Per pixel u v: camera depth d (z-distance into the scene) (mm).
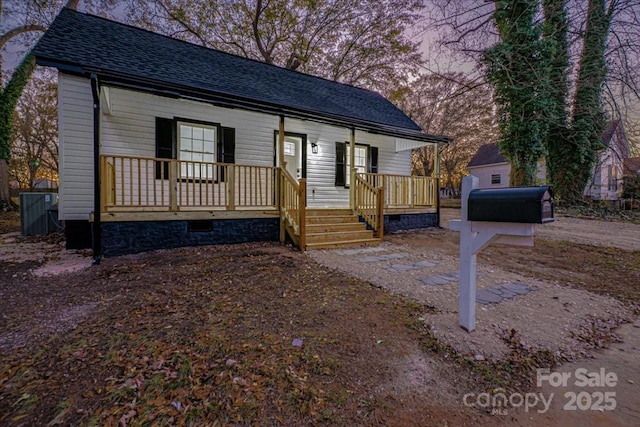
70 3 12477
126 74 5113
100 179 5309
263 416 1868
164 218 5996
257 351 2508
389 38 16344
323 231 7246
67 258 5586
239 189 6824
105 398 1965
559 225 10398
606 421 1965
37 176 25625
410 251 6555
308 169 9414
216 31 16156
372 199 8156
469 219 2848
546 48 7188
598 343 2973
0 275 4551
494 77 7750
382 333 2906
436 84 11445
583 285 4633
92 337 2697
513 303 3742
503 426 1896
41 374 2201
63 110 6285
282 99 7676
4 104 13164
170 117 7301
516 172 10367
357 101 11039
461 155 25719
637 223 10656
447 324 3064
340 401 2018
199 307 3346
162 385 2084
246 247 6391
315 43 17359
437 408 2020
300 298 3674
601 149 11875
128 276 4410
